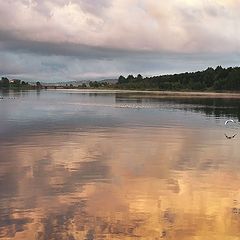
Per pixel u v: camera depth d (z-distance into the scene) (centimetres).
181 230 992
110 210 1134
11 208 1139
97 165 1728
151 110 5531
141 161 1834
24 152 2023
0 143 2322
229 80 18500
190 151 2127
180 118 4238
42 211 1118
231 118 4306
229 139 2627
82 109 5644
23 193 1288
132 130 3069
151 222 1043
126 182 1448
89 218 1067
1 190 1319
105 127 3275
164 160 1870
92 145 2280
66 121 3759
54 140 2469
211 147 2272
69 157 1905
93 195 1279
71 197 1253
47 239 931
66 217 1073
